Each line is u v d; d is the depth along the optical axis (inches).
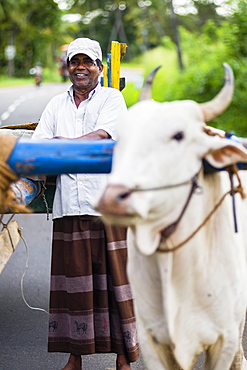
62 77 1598.2
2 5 1737.2
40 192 174.9
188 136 106.9
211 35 705.6
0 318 220.1
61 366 181.8
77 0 2551.7
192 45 756.0
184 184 108.4
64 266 165.8
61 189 164.9
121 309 163.5
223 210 122.0
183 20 1775.3
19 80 1717.5
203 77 557.6
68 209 162.6
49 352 184.7
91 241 163.5
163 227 110.0
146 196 101.4
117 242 163.8
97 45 169.9
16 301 236.1
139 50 2492.6
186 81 611.2
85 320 163.2
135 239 107.0
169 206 107.1
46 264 280.4
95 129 167.5
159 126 103.9
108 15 2571.4
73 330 164.4
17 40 1919.3
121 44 218.7
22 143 119.2
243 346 188.5
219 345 125.1
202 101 565.3
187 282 117.9
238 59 538.6
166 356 127.9
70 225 163.6
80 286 162.6
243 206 135.6
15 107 837.2
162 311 121.3
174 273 117.0
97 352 167.2
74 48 166.9
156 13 1937.7
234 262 122.2
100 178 162.6
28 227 343.0
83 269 162.6
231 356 125.4
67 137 168.4
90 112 168.1
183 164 107.1
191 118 108.0
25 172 119.3
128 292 165.3
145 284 122.1
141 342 127.3
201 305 120.4
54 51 2092.8
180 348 120.4
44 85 1417.3
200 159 111.0
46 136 171.0
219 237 120.9
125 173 100.1
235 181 135.2
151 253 108.0
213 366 126.9
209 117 112.1
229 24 545.6
